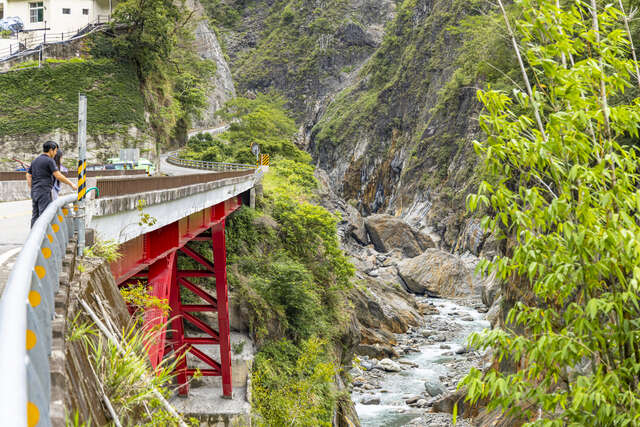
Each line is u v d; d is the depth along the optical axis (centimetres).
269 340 3002
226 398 2453
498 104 759
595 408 715
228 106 9731
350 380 3597
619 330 687
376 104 15100
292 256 3822
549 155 710
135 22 6594
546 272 736
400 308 5381
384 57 16650
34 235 362
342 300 3959
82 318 555
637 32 1819
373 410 3225
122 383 541
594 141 719
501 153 728
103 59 6438
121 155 4703
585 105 711
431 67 13600
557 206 680
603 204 676
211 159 6919
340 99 17500
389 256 8512
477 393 707
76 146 5941
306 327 3266
